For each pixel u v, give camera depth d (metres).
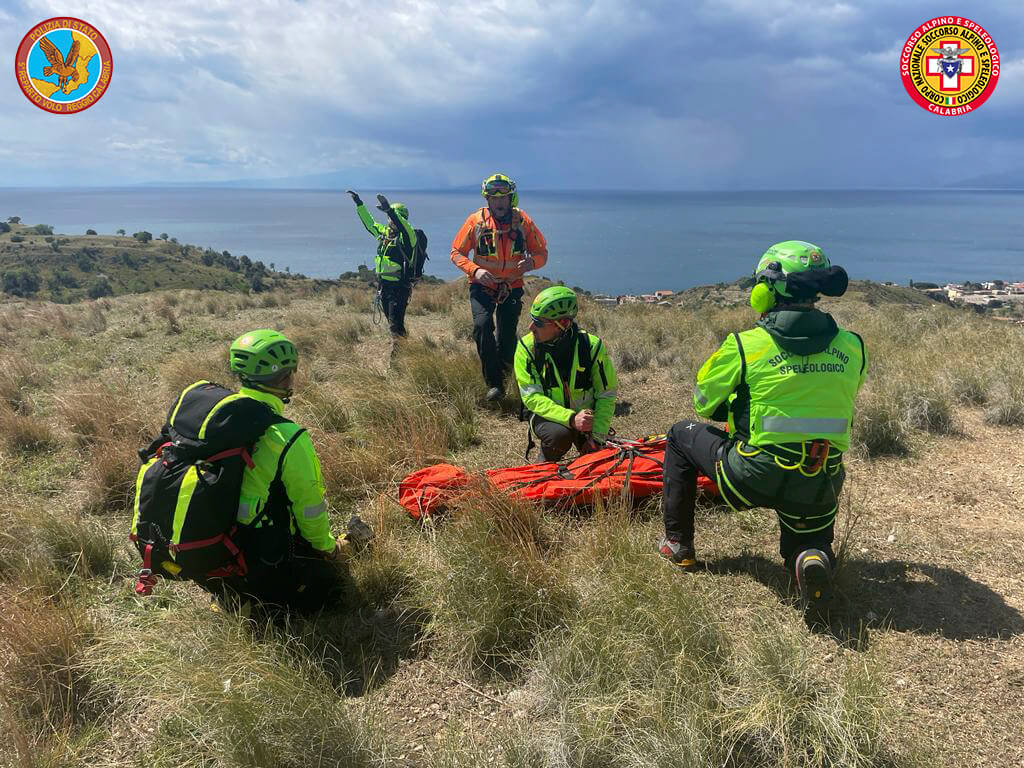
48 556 3.28
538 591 2.68
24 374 7.14
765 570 3.07
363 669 2.58
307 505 2.58
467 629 2.64
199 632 2.55
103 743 2.23
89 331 10.71
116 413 5.22
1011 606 2.72
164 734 2.23
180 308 13.26
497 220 5.89
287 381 2.67
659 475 3.73
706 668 2.28
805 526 2.68
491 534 3.02
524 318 9.58
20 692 2.39
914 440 4.62
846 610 2.71
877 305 11.48
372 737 2.15
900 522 3.46
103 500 4.07
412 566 3.11
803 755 1.98
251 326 10.41
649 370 7.27
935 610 2.71
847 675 2.16
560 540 3.32
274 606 2.73
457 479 3.70
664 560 2.91
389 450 4.47
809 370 2.46
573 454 4.83
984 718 2.15
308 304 14.07
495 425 5.43
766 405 2.51
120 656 2.50
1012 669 2.36
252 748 2.03
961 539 3.27
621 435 5.19
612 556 2.96
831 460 2.54
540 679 2.40
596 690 2.25
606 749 2.03
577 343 3.99
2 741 2.22
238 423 2.37
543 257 6.15
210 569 2.49
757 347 2.53
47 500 4.22
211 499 2.37
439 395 5.67
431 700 2.41
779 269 2.53
